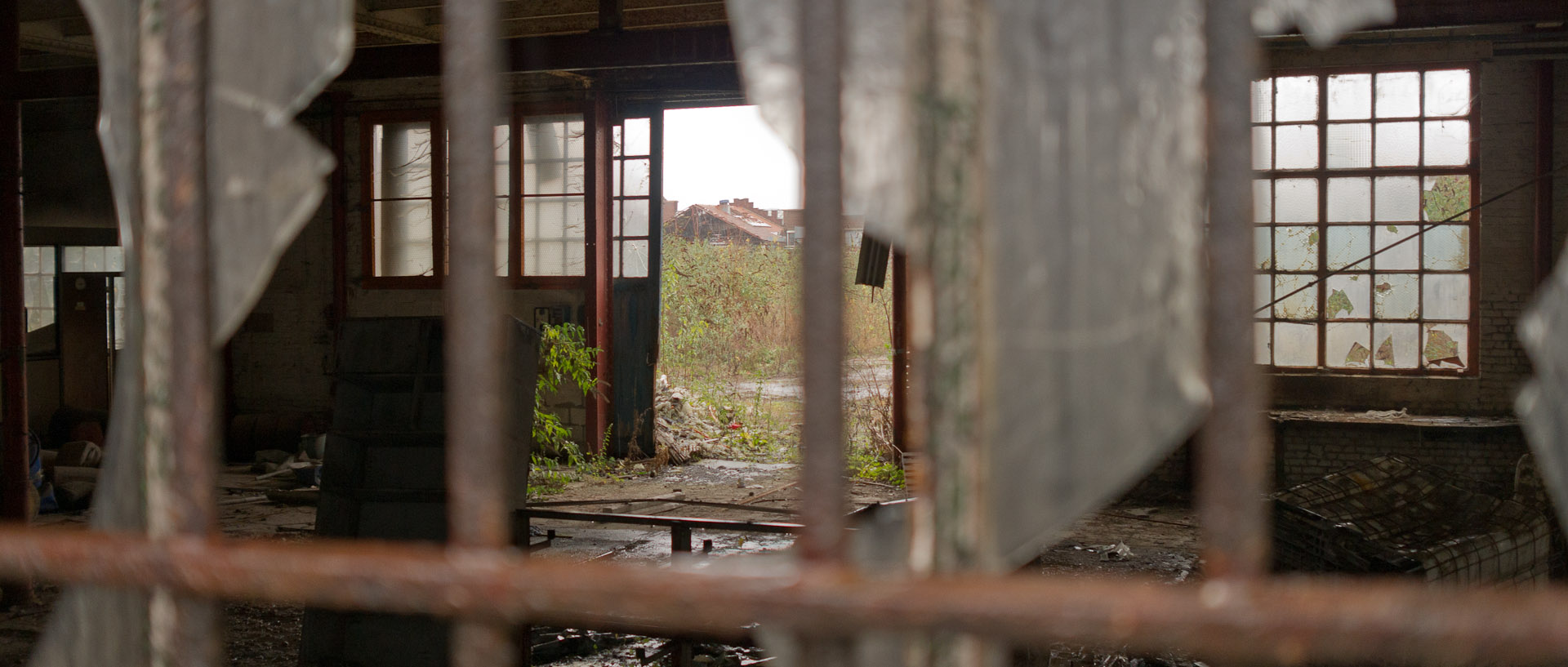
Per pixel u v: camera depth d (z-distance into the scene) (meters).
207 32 0.96
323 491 4.31
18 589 5.67
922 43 0.80
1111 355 0.81
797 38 0.84
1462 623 0.67
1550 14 5.32
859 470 9.68
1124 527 7.53
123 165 1.05
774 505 8.61
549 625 4.81
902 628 0.73
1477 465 7.73
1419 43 8.05
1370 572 4.35
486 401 0.87
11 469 5.61
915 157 0.80
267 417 11.45
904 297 9.58
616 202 10.90
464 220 0.88
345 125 11.45
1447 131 8.10
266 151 1.02
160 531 0.99
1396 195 8.26
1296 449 8.16
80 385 12.20
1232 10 0.77
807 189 0.79
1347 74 8.28
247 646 5.04
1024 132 0.81
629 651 4.84
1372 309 8.37
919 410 0.80
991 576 0.78
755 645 3.76
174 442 0.95
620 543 7.30
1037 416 0.80
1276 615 0.69
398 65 7.39
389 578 0.84
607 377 10.93
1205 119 0.80
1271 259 8.58
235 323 1.02
